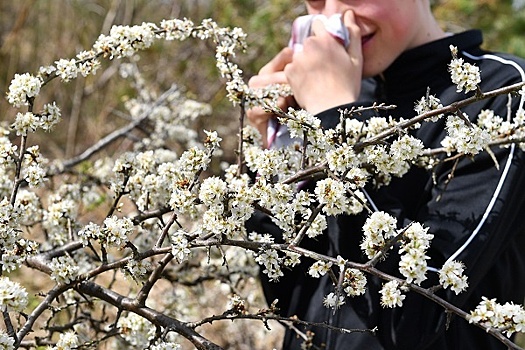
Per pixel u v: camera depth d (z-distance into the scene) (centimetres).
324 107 165
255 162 132
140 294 138
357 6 175
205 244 126
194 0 502
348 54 172
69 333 146
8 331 126
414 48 176
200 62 478
